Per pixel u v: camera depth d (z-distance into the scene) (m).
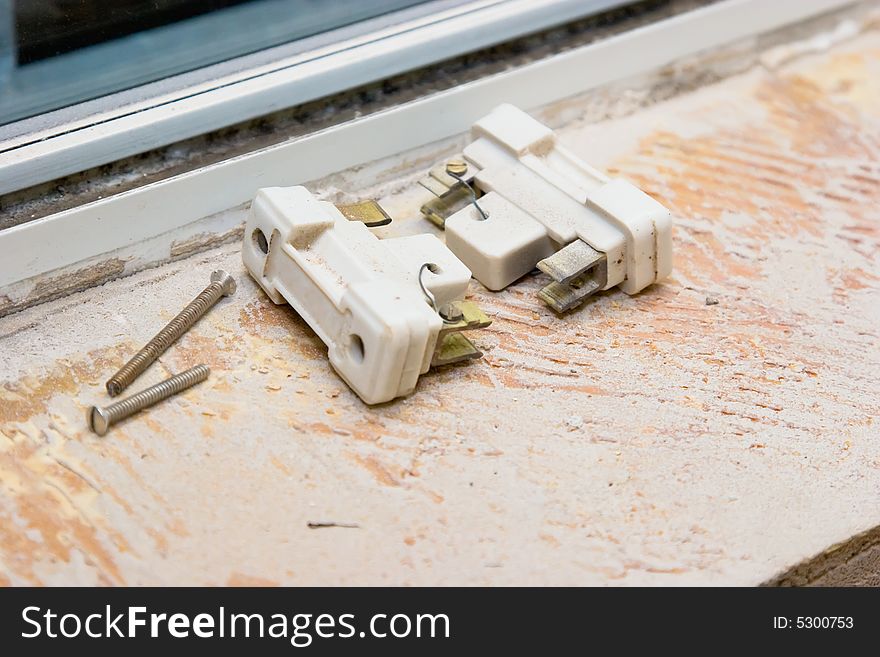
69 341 0.36
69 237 0.36
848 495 0.34
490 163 0.39
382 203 0.41
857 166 0.44
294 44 0.41
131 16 0.39
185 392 0.34
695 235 0.41
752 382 0.36
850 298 0.39
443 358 0.35
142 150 0.37
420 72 0.42
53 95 0.38
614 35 0.45
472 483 0.33
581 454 0.34
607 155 0.44
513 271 0.38
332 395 0.35
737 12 0.47
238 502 0.32
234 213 0.39
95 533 0.32
